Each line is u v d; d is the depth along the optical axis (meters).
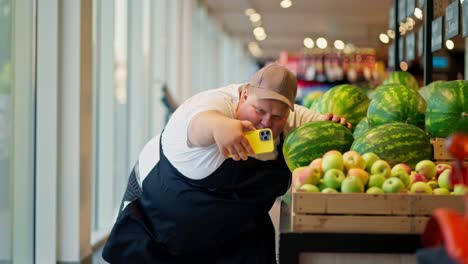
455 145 1.70
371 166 2.49
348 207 2.29
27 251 5.62
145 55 9.49
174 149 2.78
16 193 5.25
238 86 2.82
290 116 3.17
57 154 5.80
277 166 2.98
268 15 15.91
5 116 4.90
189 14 12.42
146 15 9.77
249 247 2.93
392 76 4.76
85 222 6.11
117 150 8.18
